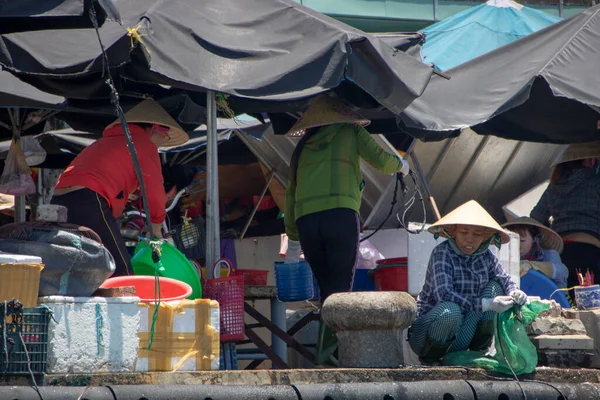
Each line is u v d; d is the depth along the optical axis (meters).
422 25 60.47
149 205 22.83
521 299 21.70
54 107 25.73
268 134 36.91
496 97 26.42
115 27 21.12
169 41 21.19
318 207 22.84
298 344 26.05
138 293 20.73
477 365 21.78
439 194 34.50
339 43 21.36
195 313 20.05
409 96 22.31
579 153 31.92
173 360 19.59
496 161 34.44
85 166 22.17
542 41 27.98
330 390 19.48
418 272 25.55
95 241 19.23
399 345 21.47
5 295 17.30
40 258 17.83
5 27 19.41
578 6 61.94
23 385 16.92
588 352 23.59
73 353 17.86
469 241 22.58
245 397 18.67
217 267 23.00
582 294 25.05
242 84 21.05
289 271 24.84
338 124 23.44
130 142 20.25
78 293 18.80
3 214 39.06
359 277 29.08
